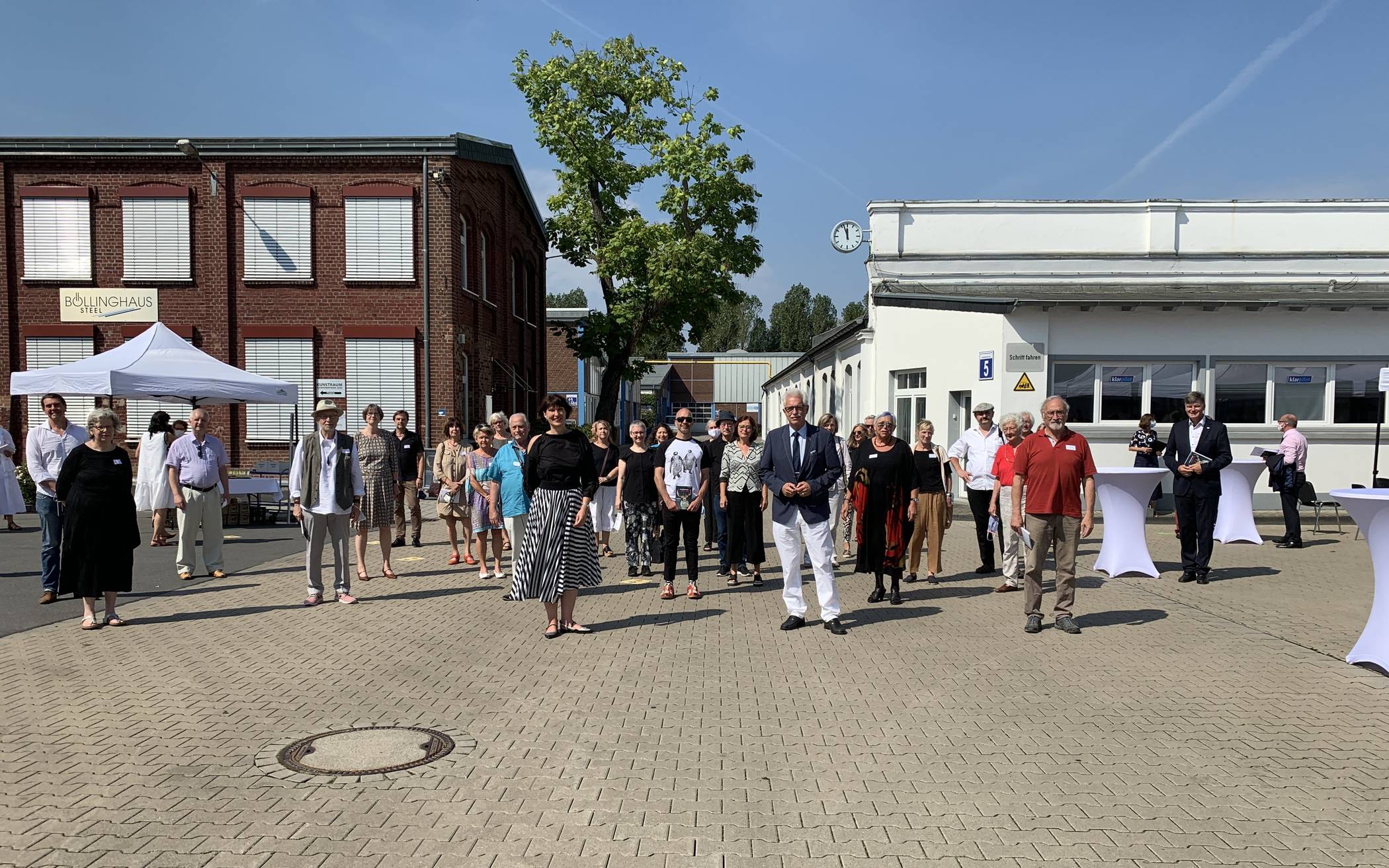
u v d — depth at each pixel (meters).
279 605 9.15
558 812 4.22
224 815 4.16
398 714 5.66
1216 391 17.00
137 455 22.16
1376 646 6.68
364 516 10.57
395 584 10.43
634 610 9.04
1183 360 16.94
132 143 21.83
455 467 11.70
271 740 5.18
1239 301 16.14
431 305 21.97
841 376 26.02
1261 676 6.57
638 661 7.00
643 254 28.22
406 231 21.92
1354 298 16.20
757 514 10.55
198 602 9.30
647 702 5.94
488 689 6.23
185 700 5.94
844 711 5.77
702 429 81.38
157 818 4.12
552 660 7.03
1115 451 16.81
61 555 7.98
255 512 16.42
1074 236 21.02
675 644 7.57
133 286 22.12
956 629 8.10
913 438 19.75
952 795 4.43
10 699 5.94
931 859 3.76
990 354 17.03
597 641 7.68
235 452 22.00
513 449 9.66
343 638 7.73
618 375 30.12
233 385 15.24
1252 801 4.37
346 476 9.16
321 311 22.00
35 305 22.22
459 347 22.70
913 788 4.52
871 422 11.74
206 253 22.09
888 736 5.28
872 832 4.02
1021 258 21.02
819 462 7.98
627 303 28.28
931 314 18.77
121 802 4.30
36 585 10.06
